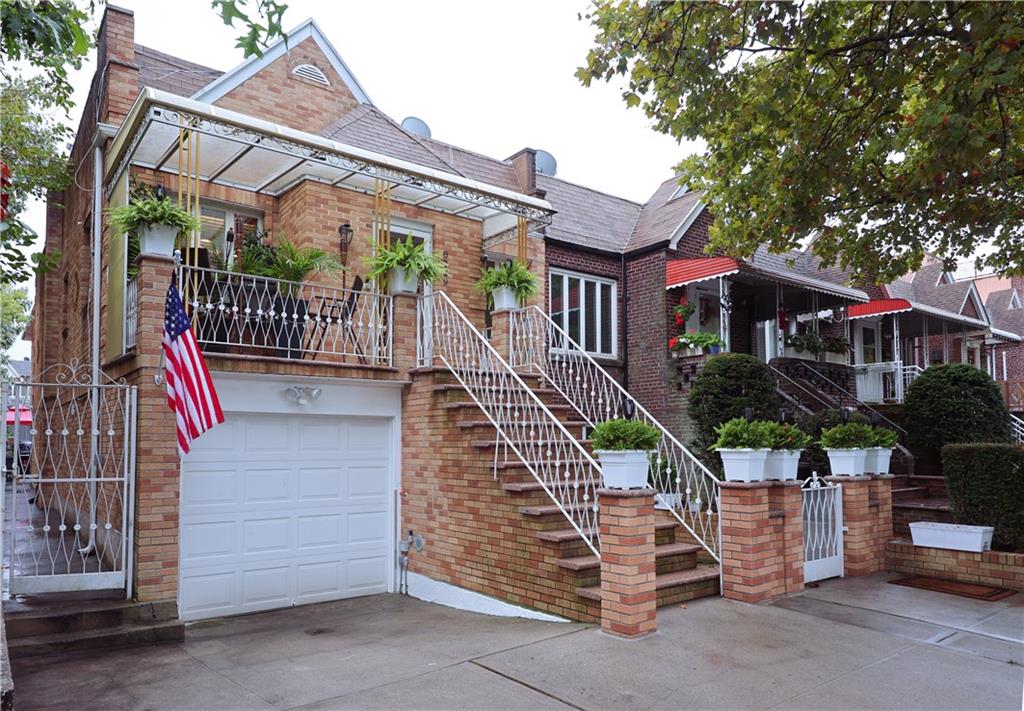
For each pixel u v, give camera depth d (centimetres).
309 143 805
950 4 586
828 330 1802
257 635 670
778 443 724
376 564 884
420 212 1137
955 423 1264
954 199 795
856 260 962
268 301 815
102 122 970
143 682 516
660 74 761
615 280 1491
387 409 895
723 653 540
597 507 718
